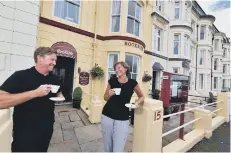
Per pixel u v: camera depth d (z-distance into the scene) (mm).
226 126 6914
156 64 13516
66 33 7926
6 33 4070
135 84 2816
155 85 14281
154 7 13008
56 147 3779
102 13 9555
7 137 1587
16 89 1733
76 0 8516
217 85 25578
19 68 4305
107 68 9273
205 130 5414
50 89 1746
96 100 5953
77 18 8617
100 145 4027
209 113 5453
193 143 4660
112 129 2719
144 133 2701
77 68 8398
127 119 2756
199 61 21312
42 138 1841
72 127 5137
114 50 9164
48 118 1913
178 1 16266
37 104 1813
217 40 25906
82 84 8547
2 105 1579
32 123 1766
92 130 4984
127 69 2795
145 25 12172
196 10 19703
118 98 2705
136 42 9578
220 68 25953
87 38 8805
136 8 10367
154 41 13852
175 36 16203
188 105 11375
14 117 1770
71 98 8320
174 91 5652
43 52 1901
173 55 15719
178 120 6996
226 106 7594
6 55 4066
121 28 9359
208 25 21281
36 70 1940
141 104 2834
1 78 3963
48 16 7387
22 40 4359
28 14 4477
